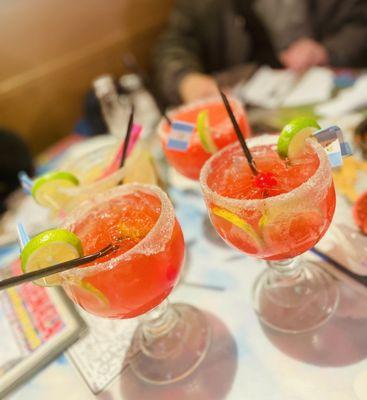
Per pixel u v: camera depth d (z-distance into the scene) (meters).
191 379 0.37
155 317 0.43
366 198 0.47
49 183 0.45
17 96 1.16
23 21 1.12
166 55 1.23
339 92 0.75
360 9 1.16
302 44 1.16
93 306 0.33
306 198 0.31
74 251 0.32
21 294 0.52
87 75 1.31
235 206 0.32
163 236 0.33
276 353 0.37
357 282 0.40
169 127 0.53
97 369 0.41
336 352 0.35
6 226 0.68
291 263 0.44
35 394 0.40
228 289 0.45
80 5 1.24
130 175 0.48
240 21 1.29
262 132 0.69
